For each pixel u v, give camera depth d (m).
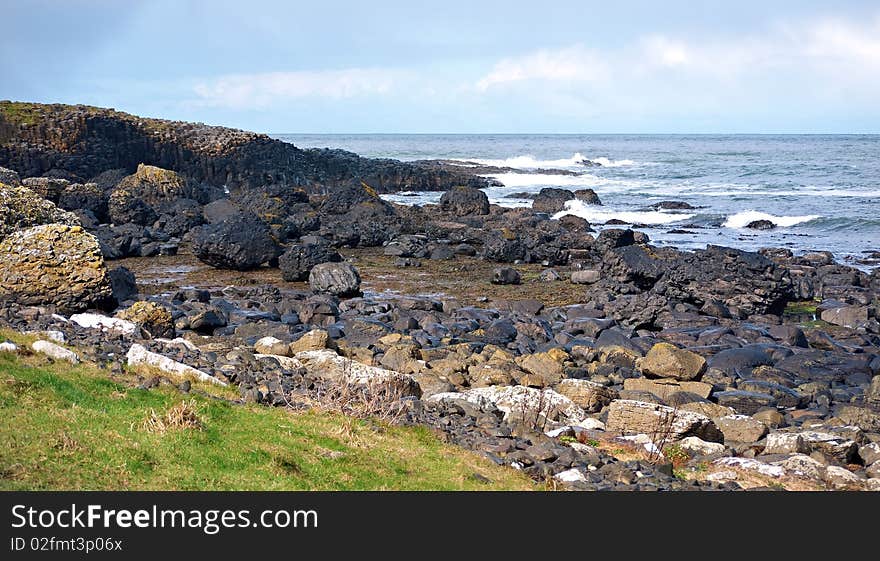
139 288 34.84
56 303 23.61
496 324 28.02
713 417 19.11
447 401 17.25
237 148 80.62
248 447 12.08
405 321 28.41
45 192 54.16
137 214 53.38
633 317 30.94
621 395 20.33
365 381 17.81
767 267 34.75
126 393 13.27
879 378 22.50
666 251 43.94
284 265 38.06
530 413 17.47
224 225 40.84
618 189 89.56
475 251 47.22
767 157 142.75
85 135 71.75
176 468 10.95
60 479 10.09
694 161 134.12
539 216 61.91
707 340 28.14
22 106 71.62
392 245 46.81
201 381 15.52
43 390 12.45
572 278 38.91
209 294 32.06
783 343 28.48
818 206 71.06
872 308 32.62
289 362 19.22
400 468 12.54
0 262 23.55
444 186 91.69
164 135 77.94
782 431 18.16
